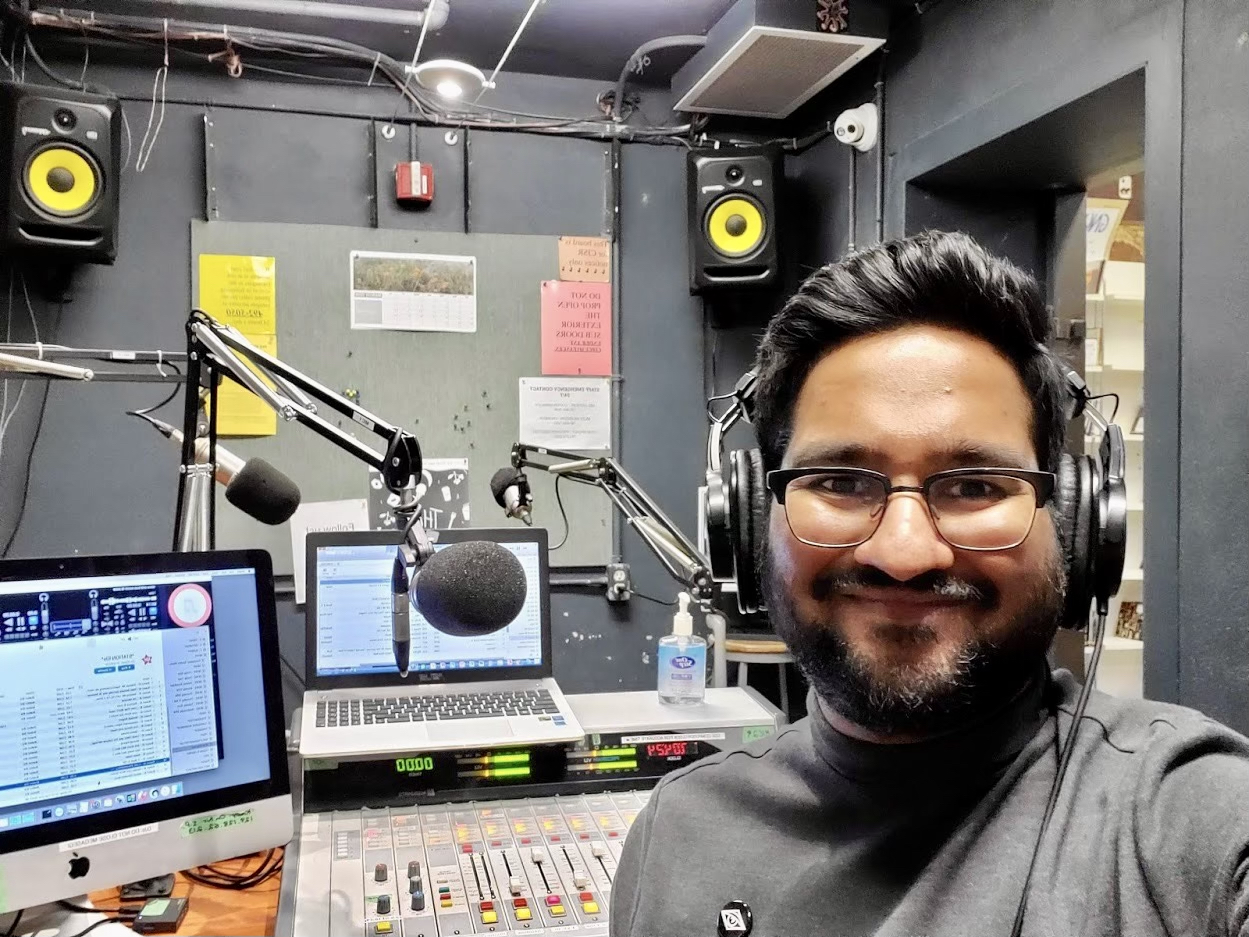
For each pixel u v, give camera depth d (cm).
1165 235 142
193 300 220
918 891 60
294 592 224
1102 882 53
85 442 214
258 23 218
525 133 242
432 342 235
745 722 143
